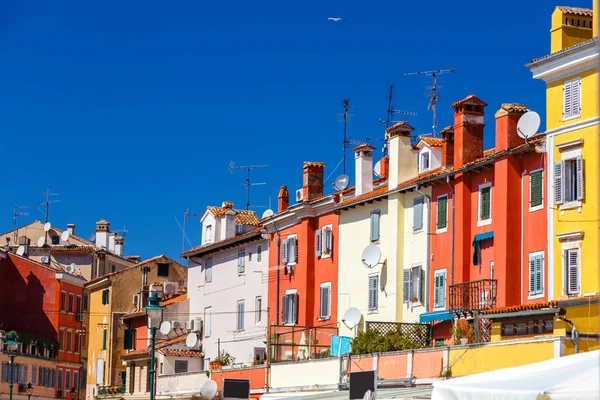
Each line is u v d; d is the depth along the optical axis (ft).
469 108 170.19
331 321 206.69
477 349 134.00
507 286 152.97
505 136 156.76
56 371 328.70
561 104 144.25
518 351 126.72
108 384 317.01
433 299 174.50
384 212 191.93
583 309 132.26
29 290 332.80
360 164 203.51
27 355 306.96
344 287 203.10
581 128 140.67
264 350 229.86
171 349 260.42
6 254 333.83
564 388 61.93
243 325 241.14
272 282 229.86
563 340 120.78
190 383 235.81
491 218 160.45
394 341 168.96
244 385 151.33
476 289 159.84
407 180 188.24
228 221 260.83
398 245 185.68
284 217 224.33
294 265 220.84
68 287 338.34
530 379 66.18
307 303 214.28
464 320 159.02
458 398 68.64
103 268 370.94
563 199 142.41
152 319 126.93
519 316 142.51
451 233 170.40
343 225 205.98
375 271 192.65
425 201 179.11
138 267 325.21
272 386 192.75
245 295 241.55
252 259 240.12
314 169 221.87
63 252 372.58
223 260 254.68
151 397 125.90
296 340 213.25
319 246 213.25
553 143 145.18
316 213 216.95
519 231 154.51
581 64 140.56
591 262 137.28
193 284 271.08
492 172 161.58
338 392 138.82
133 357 276.82
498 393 65.05
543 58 145.28
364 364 162.09
